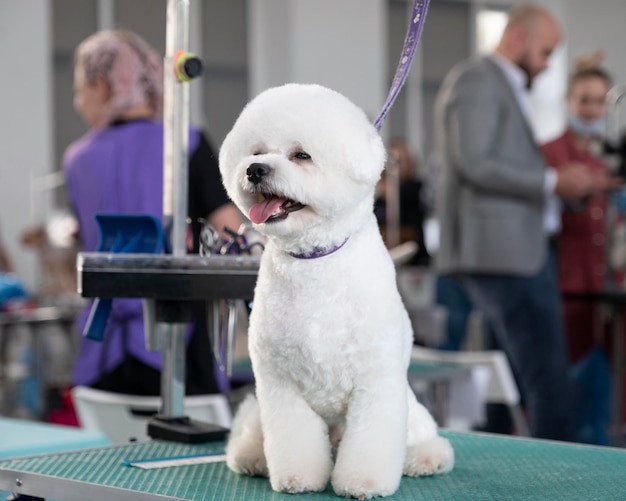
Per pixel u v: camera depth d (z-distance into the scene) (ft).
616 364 16.80
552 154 18.44
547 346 14.69
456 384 13.84
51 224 27.99
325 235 5.75
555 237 18.16
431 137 39.09
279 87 6.02
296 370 5.89
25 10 32.78
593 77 18.33
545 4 39.68
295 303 5.82
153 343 7.85
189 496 5.76
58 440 8.82
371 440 5.77
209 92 36.14
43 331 19.10
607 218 18.03
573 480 6.15
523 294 14.58
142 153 10.63
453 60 39.47
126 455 7.06
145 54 11.00
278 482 5.85
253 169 5.56
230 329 7.83
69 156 11.32
